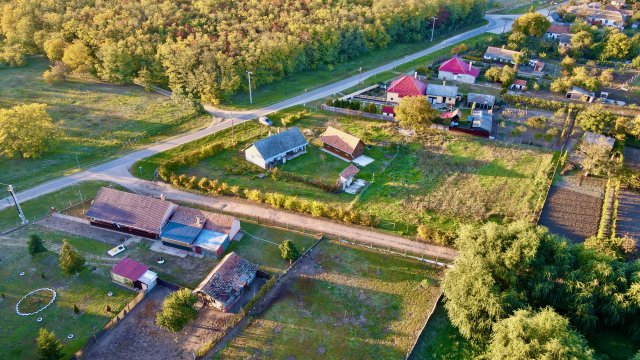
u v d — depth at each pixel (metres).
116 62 120.56
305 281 67.12
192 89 119.06
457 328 60.78
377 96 126.31
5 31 134.38
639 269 60.50
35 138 89.94
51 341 51.91
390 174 92.69
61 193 83.88
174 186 86.88
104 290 64.25
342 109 115.12
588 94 124.31
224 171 91.94
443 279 66.31
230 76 117.31
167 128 106.19
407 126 106.75
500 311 55.81
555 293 59.91
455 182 90.44
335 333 59.59
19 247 70.75
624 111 118.81
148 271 65.19
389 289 66.31
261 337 58.53
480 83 135.25
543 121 108.69
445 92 121.25
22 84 121.31
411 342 58.81
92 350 55.88
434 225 78.88
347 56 148.38
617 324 58.94
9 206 79.81
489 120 109.94
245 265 66.38
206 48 119.31
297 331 59.56
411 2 167.25
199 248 70.69
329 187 86.94
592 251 62.66
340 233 76.56
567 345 50.09
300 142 98.50
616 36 151.12
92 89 122.00
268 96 122.69
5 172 88.94
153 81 123.88
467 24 192.75
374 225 77.94
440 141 103.88
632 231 76.88
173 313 56.22
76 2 136.75
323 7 149.88
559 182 89.88
